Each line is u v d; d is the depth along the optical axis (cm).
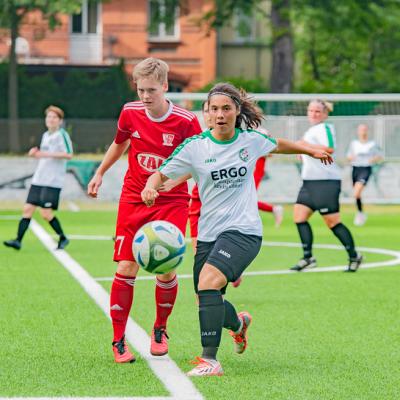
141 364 1528
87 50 10250
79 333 1792
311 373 1474
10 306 2108
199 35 10356
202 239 1509
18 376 1429
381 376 1459
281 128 5378
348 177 5434
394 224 4609
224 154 1488
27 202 3272
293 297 2306
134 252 1498
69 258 3080
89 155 7144
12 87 9050
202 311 1452
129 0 10281
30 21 10044
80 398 1285
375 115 5581
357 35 8544
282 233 4138
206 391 1338
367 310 2114
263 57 10525
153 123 1581
